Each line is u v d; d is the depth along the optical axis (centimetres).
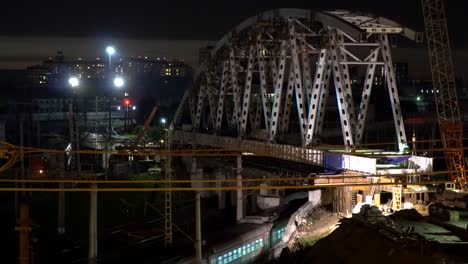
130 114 14612
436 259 3494
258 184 7775
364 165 5366
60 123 13550
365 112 6150
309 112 6512
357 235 4253
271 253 5862
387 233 4081
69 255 6194
